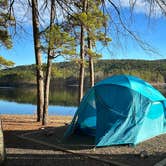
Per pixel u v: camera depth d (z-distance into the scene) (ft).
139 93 38.42
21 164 29.17
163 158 31.30
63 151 33.94
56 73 56.80
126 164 29.45
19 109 97.55
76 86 270.87
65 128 44.11
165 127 42.57
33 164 29.25
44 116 51.11
